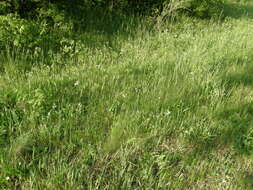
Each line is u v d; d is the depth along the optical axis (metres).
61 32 5.03
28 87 3.36
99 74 3.88
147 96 3.54
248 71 4.71
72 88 3.52
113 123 3.04
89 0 6.04
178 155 2.84
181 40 5.66
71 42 4.54
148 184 2.47
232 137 3.19
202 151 2.97
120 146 2.81
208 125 3.27
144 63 4.36
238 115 3.53
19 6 5.06
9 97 3.19
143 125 3.08
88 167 2.56
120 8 6.55
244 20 8.34
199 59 4.57
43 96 3.13
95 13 6.13
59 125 2.86
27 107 3.08
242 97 4.02
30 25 4.55
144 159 2.71
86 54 4.47
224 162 2.85
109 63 4.40
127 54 4.73
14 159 2.48
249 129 3.31
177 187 2.54
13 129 2.85
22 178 2.39
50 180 2.33
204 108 3.54
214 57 4.93
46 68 3.91
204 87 3.96
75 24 5.53
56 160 2.58
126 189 2.41
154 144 2.94
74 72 3.88
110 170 2.59
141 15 6.59
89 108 3.22
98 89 3.60
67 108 3.14
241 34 6.56
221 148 3.07
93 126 3.00
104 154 2.72
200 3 7.49
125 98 3.47
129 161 2.64
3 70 3.87
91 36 5.27
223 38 5.99
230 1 10.66
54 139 2.81
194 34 6.46
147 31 5.75
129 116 3.15
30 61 4.12
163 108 3.43
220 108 3.56
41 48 4.46
